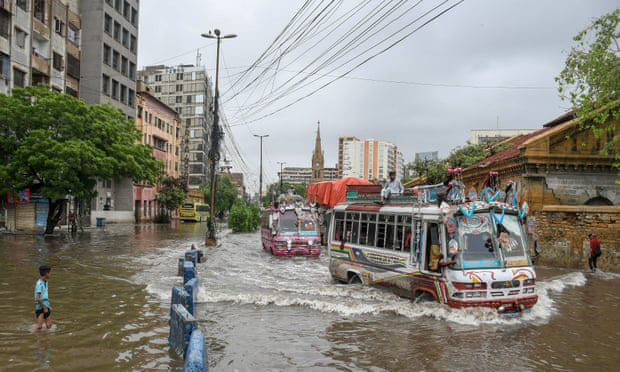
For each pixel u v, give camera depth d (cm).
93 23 4666
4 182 2748
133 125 3388
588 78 1712
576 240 1884
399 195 1101
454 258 871
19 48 3394
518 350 714
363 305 975
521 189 2316
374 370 630
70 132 2886
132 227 4469
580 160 2238
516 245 923
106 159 2862
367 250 1155
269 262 1886
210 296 1091
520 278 887
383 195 1115
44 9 3691
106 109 3180
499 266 886
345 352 702
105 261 1797
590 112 1781
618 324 878
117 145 3022
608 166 2248
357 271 1194
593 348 727
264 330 822
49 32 3775
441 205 892
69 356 671
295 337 779
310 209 2248
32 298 1075
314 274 1530
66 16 4053
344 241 1276
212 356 680
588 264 1847
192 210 6738
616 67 1706
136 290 1201
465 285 858
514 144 3322
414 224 984
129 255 2017
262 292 1159
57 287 1231
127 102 5316
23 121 2783
